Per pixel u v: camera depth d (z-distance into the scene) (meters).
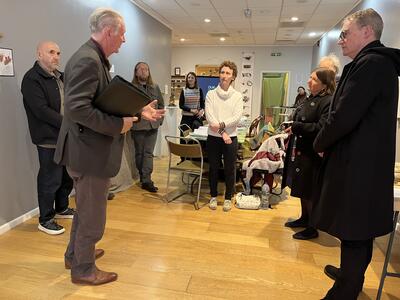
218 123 3.05
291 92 9.88
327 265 2.19
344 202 1.50
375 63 1.40
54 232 2.58
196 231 2.77
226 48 9.98
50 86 2.54
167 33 6.85
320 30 7.12
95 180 1.70
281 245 2.56
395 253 2.49
